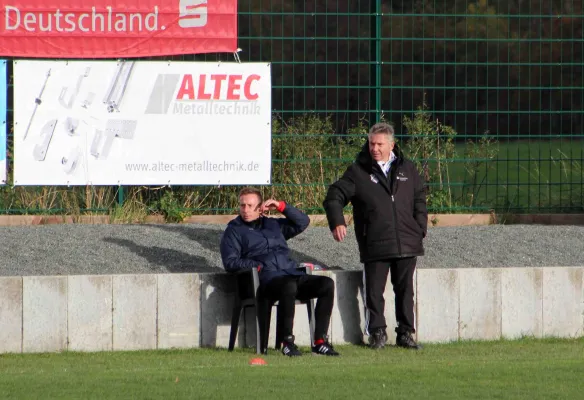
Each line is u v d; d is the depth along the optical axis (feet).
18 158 161.38
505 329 126.11
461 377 94.32
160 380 92.48
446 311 124.26
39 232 143.02
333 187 121.29
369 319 120.37
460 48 221.46
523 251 143.13
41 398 83.97
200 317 118.62
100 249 135.54
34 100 161.48
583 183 179.73
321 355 113.19
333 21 202.49
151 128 164.14
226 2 169.58
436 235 150.20
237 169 166.20
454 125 188.24
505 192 178.50
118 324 116.37
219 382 91.40
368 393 86.22
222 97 165.48
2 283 113.80
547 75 213.25
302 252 139.13
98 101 163.02
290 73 198.90
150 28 168.35
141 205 167.43
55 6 167.02
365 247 120.06
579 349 118.01
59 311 114.93
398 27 227.40
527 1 222.48
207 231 146.82
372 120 174.50
